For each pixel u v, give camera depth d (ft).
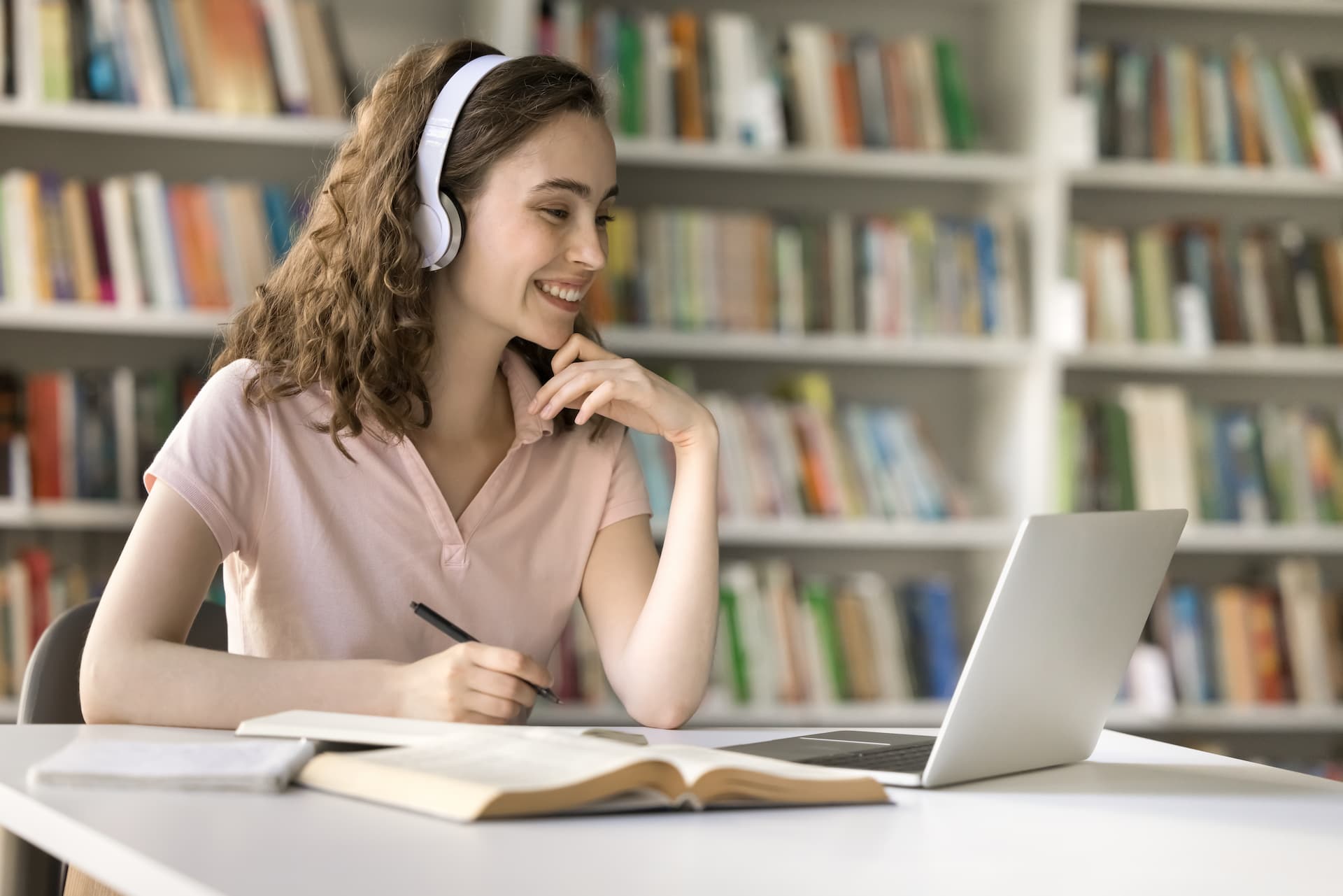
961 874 2.72
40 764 3.19
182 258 9.85
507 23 10.14
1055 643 3.85
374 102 5.44
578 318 6.14
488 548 5.41
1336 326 11.55
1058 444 11.07
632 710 5.28
